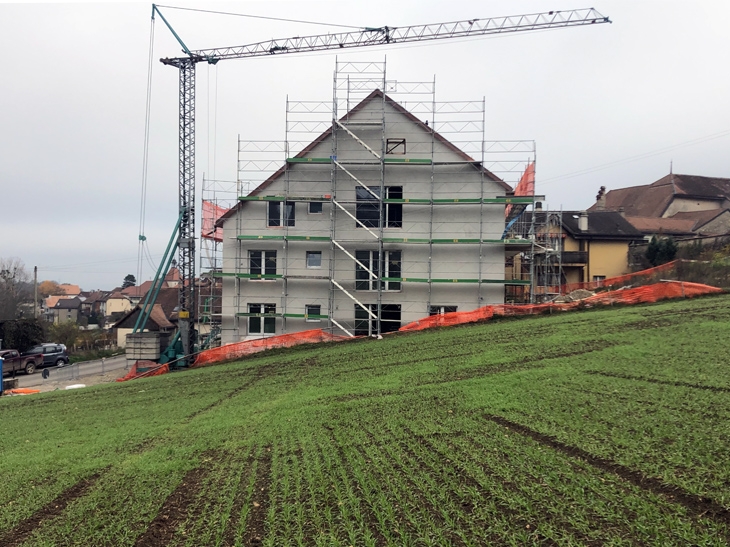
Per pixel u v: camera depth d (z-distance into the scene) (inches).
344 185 1178.6
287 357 971.3
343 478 317.4
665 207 2064.5
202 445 437.4
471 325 1029.2
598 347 646.5
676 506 231.1
